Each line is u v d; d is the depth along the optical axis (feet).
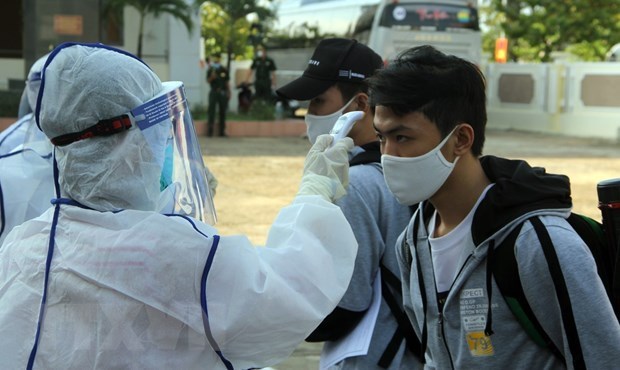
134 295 5.67
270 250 6.01
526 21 90.12
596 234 6.89
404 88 6.63
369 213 8.61
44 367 5.74
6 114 60.44
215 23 96.73
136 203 6.03
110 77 5.88
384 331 8.61
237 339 5.81
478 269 6.66
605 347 6.20
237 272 5.72
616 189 6.74
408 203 7.04
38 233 6.11
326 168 6.88
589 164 49.85
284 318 5.84
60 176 6.13
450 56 6.91
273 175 43.09
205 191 6.68
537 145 62.75
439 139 6.73
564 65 74.18
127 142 5.92
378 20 65.51
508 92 79.77
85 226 5.93
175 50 72.02
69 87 5.88
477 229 6.59
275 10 87.20
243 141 60.75
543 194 6.49
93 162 5.94
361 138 9.23
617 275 6.72
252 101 73.10
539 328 6.48
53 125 5.94
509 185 6.54
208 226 6.00
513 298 6.48
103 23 65.82
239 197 36.24
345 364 8.70
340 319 8.52
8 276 6.07
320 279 6.06
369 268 8.57
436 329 7.13
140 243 5.73
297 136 65.57
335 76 9.52
